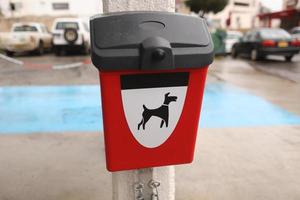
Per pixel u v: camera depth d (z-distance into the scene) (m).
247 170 2.71
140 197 1.55
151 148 1.35
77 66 9.15
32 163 2.78
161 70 1.22
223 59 12.02
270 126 3.87
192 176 2.59
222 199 2.28
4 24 24.00
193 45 1.24
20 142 3.25
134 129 1.30
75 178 2.53
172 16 1.27
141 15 1.24
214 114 4.35
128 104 1.26
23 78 7.09
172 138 1.36
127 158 1.34
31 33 11.58
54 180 2.50
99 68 1.17
